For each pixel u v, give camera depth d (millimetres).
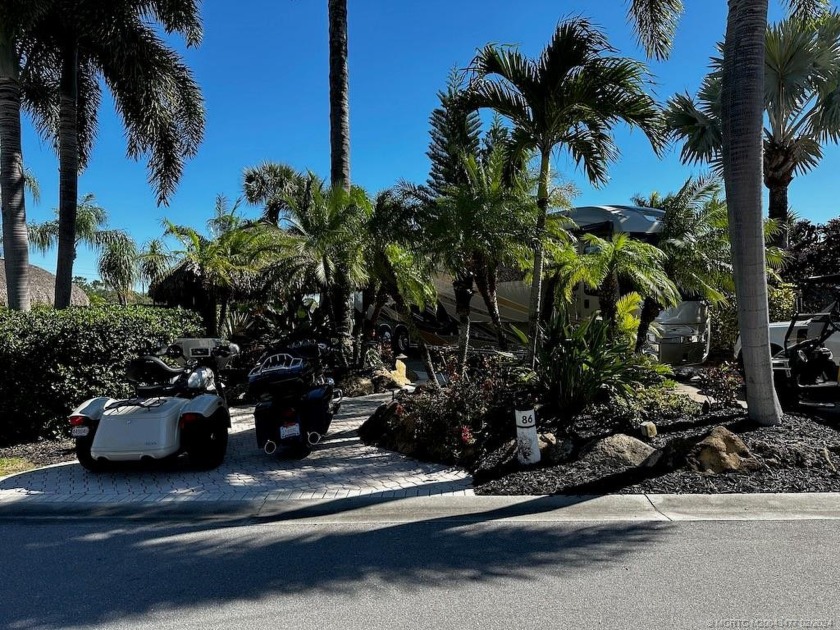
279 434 6520
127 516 5320
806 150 15453
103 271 26562
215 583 3895
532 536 4516
